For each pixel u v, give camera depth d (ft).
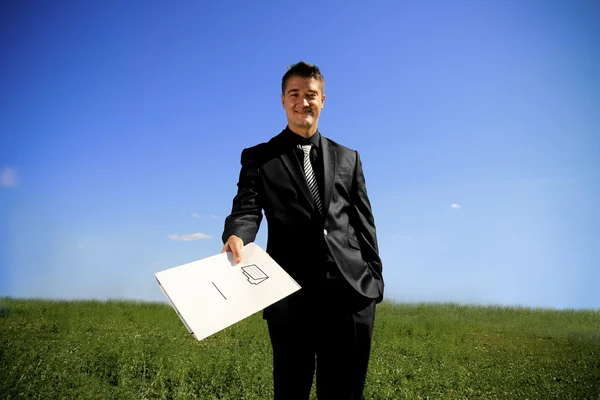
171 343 19.60
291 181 6.84
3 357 15.89
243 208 6.61
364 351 6.73
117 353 16.75
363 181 7.61
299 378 6.56
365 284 6.79
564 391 14.98
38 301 34.99
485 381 15.96
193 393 14.11
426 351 21.21
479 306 44.04
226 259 5.74
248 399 13.26
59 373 14.06
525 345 24.62
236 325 27.27
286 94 7.04
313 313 6.69
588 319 37.14
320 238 6.71
